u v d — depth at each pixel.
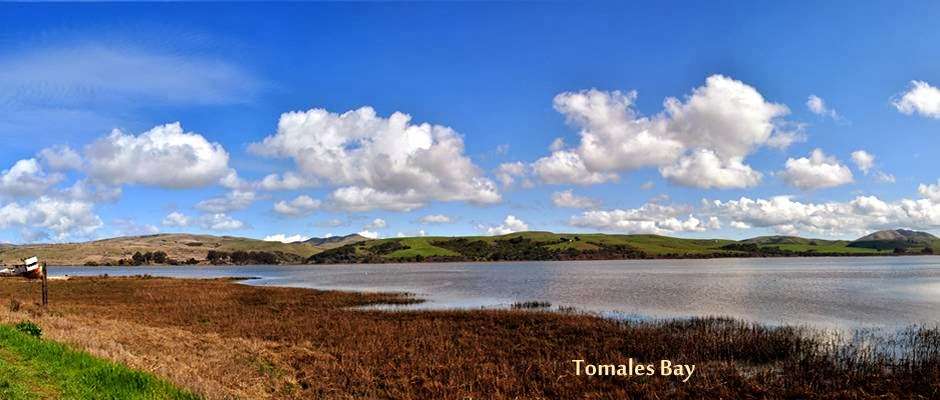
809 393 21.06
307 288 82.94
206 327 36.72
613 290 77.19
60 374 14.50
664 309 52.19
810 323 41.88
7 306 36.81
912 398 20.58
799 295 66.81
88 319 32.72
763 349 28.09
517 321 38.78
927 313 48.31
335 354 27.08
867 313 48.41
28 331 20.36
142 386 14.88
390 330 34.69
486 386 21.64
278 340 31.44
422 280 113.12
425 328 35.62
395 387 21.47
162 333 29.11
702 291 73.94
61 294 62.66
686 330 34.94
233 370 21.73
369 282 108.12
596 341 31.05
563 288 82.31
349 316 43.28
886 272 131.12
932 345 31.50
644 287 82.81
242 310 48.22
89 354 17.53
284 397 19.56
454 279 115.50
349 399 19.78
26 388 12.89
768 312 49.38
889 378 23.03
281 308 51.09
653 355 27.33
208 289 73.94
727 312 49.47
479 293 73.88
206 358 23.33
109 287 74.31
